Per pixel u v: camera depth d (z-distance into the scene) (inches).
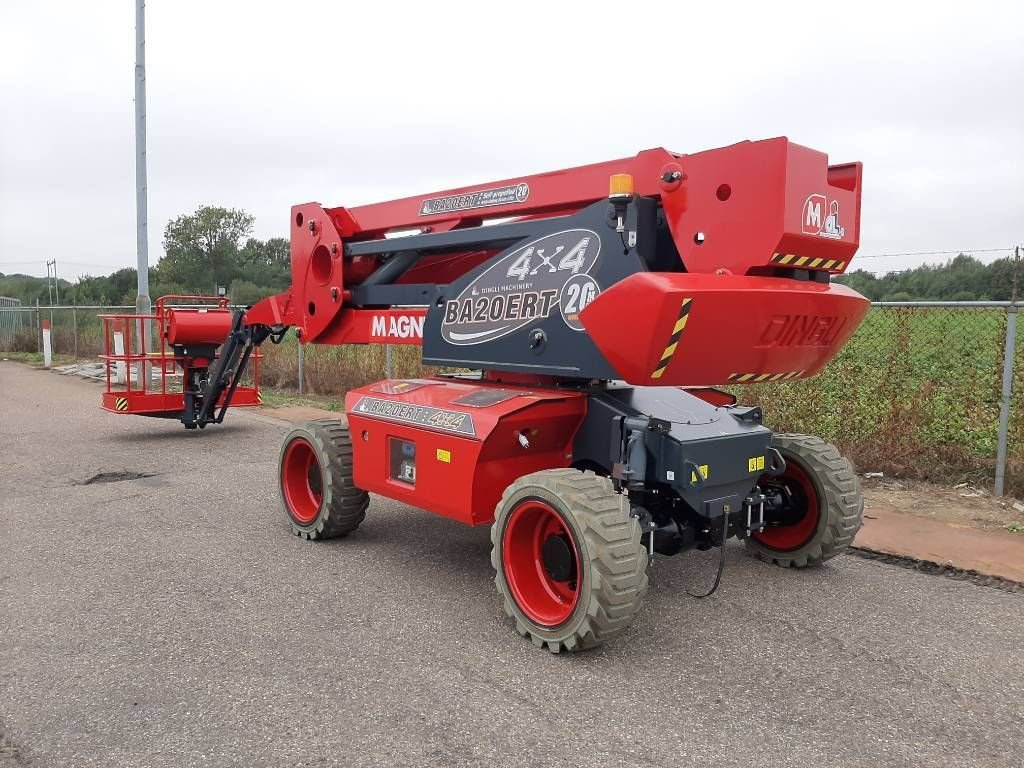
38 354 928.9
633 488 162.4
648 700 135.6
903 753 120.2
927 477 286.8
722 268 150.0
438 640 159.5
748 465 174.1
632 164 166.1
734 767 116.0
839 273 165.3
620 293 141.4
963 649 157.6
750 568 204.7
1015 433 275.9
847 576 199.3
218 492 284.4
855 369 305.4
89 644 156.3
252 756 117.7
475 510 171.8
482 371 208.2
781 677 144.9
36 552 214.1
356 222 239.9
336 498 216.8
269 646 155.9
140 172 559.2
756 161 143.9
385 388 211.3
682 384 147.5
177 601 179.5
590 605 143.6
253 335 322.0
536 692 137.9
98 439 393.7
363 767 115.1
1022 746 122.9
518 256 182.1
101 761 116.3
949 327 286.8
